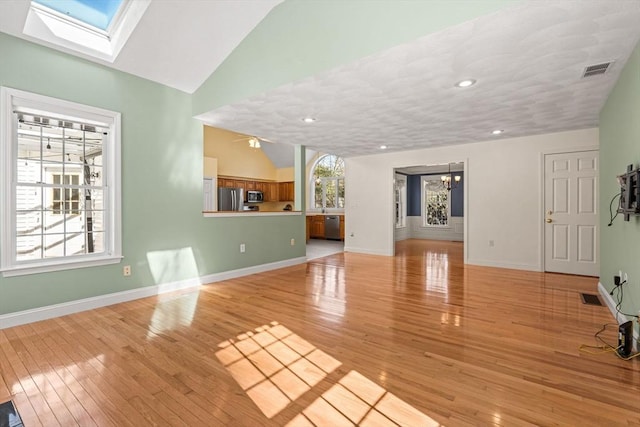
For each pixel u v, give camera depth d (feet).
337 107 12.17
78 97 10.54
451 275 16.01
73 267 10.48
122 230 11.67
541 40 7.44
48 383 6.31
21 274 9.41
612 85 9.96
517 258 17.42
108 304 11.27
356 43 8.44
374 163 22.98
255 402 5.72
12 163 9.30
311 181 36.24
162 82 12.73
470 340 8.29
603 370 6.75
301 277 15.74
